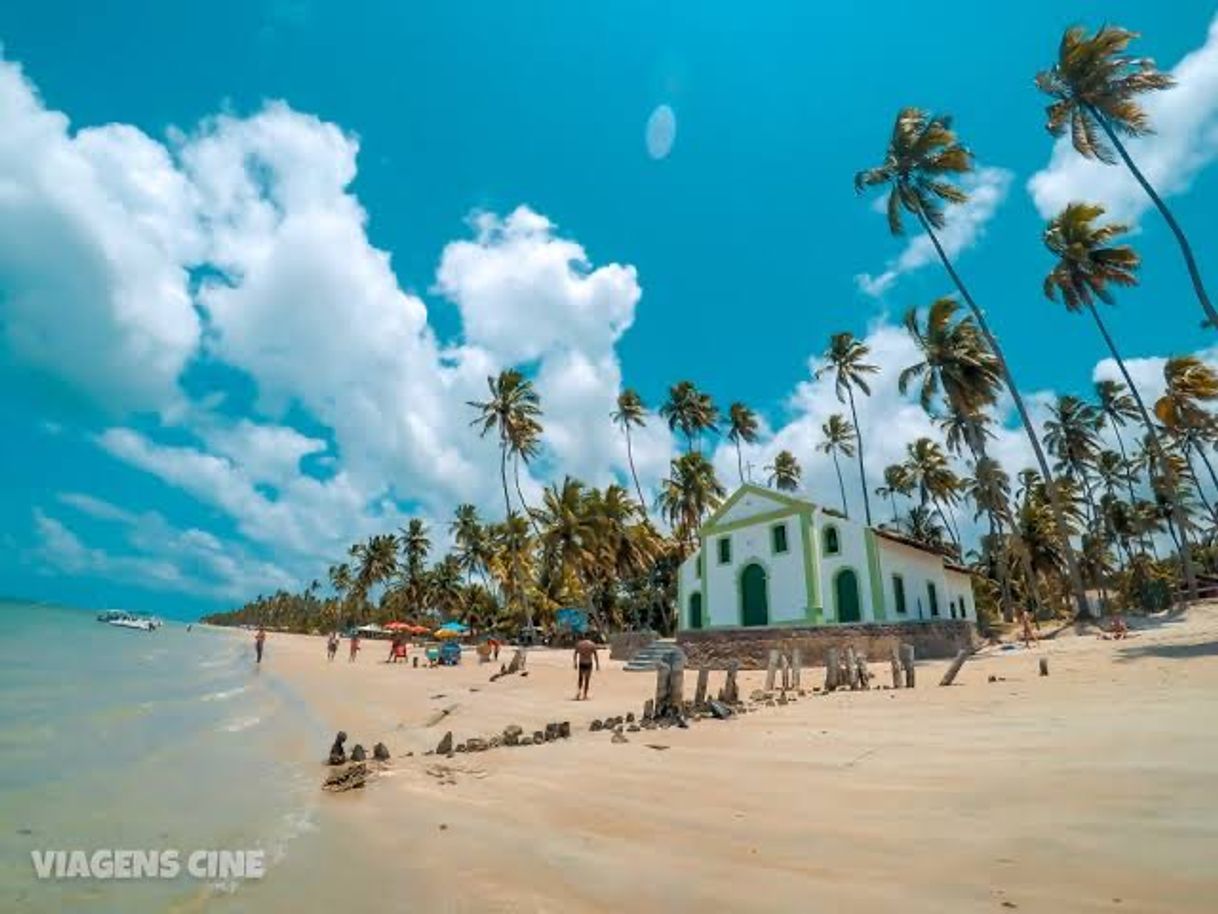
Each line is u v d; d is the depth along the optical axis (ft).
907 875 14.30
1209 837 14.71
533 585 204.44
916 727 32.27
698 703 44.11
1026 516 166.20
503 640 205.26
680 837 18.28
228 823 22.44
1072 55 88.79
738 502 109.19
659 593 200.75
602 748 32.50
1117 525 193.26
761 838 17.63
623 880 15.39
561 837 19.03
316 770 31.30
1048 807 17.87
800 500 100.73
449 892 15.42
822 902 13.32
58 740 37.88
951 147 105.70
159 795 26.30
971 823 17.29
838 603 96.94
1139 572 187.01
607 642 170.71
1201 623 77.87
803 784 22.95
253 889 16.34
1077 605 92.99
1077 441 169.17
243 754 35.40
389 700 62.23
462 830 20.39
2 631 178.91
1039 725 29.76
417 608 276.00
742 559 105.70
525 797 23.95
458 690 70.44
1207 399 120.57
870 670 67.67
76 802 25.13
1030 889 13.00
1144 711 30.71
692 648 89.30
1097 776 20.29
